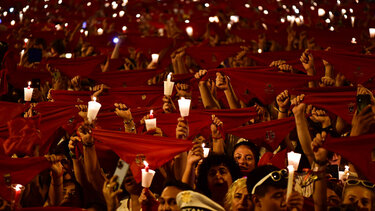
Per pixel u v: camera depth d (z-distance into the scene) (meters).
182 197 7.12
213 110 10.47
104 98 11.53
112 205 6.79
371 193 7.89
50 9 24.00
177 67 14.55
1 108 10.10
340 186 8.45
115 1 26.89
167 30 23.80
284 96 10.30
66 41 18.47
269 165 7.33
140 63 17.33
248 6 25.19
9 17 22.64
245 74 11.09
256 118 10.62
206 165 8.77
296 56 13.70
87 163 8.70
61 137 10.16
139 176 8.52
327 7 24.77
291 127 9.84
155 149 8.57
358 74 10.77
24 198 8.95
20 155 9.12
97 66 14.14
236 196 7.76
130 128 9.21
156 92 11.55
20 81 13.72
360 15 23.94
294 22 23.66
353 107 9.34
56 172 8.32
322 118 9.24
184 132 8.67
